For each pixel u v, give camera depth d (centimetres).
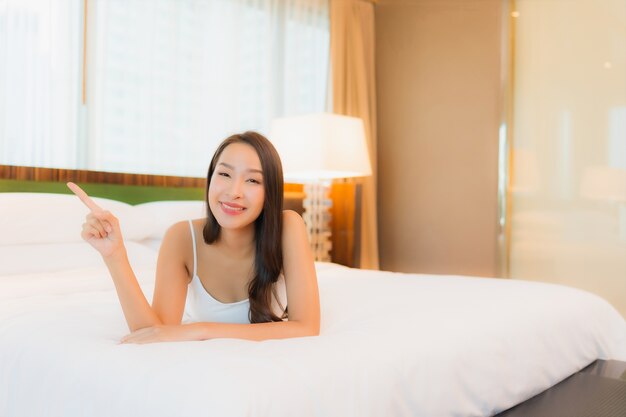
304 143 313
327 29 388
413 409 110
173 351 103
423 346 120
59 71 259
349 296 170
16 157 247
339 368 100
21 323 129
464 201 377
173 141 300
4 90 243
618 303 313
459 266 379
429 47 395
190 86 308
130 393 91
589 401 148
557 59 337
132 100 284
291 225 137
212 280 137
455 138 382
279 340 113
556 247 337
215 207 128
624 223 311
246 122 336
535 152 346
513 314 155
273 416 84
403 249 406
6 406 112
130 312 122
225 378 88
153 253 240
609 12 318
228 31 325
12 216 209
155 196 291
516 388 142
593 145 323
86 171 265
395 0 411
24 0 248
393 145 412
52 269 208
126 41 282
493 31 364
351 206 366
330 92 386
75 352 107
